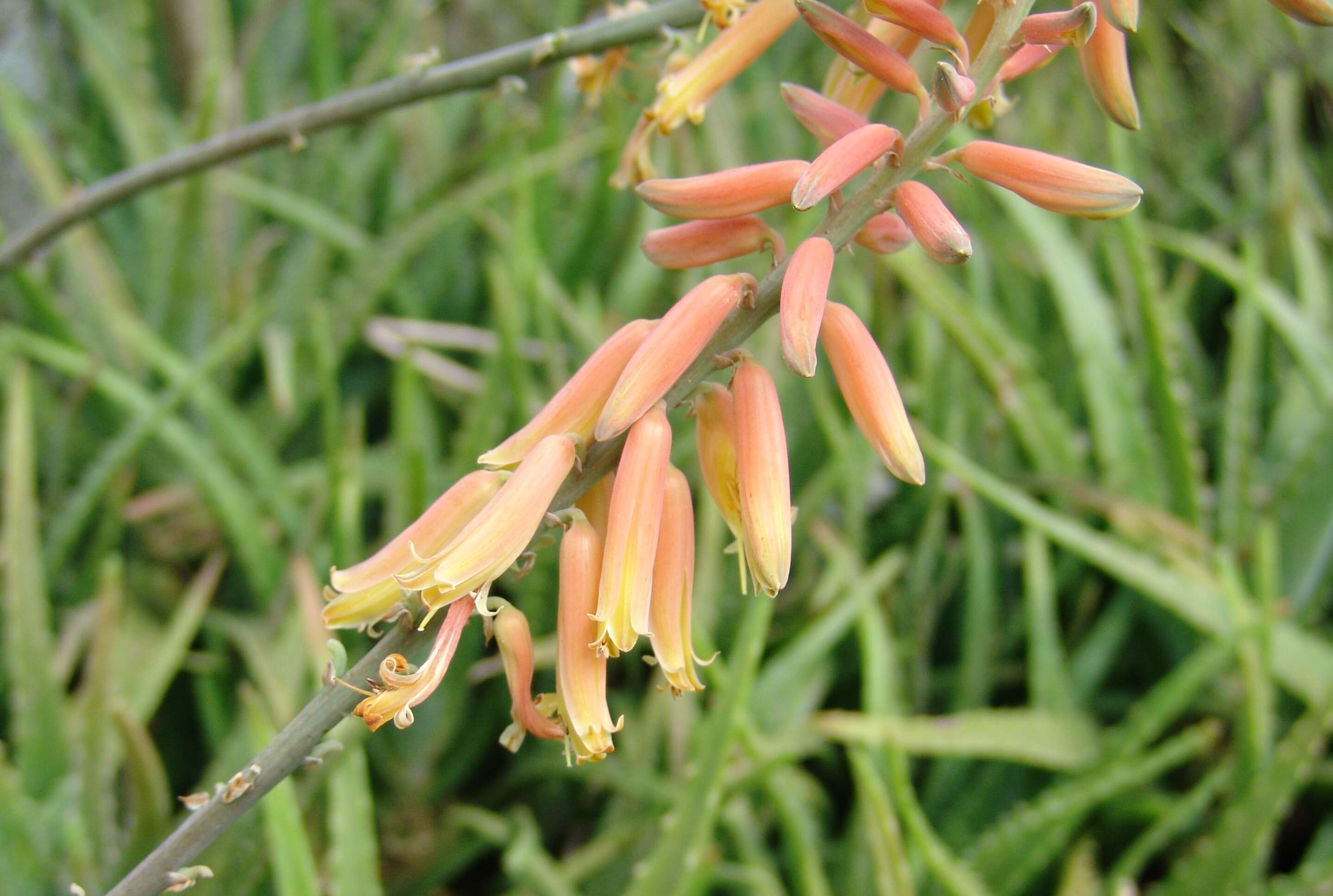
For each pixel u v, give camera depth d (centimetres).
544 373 78
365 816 45
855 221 34
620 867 56
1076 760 57
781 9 36
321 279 81
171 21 99
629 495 33
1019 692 72
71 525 61
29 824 45
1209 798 55
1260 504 74
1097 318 73
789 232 78
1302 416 78
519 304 73
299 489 72
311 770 46
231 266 88
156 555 69
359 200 89
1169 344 67
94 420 74
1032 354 83
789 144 94
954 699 65
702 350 34
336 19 114
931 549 68
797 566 69
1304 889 48
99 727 48
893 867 45
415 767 59
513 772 62
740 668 45
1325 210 101
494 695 61
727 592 64
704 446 34
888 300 75
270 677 56
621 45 39
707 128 84
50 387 75
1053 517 62
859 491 68
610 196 82
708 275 81
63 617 64
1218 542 71
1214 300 96
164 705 63
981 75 33
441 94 41
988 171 34
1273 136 94
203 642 66
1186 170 107
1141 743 54
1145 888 60
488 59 40
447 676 57
